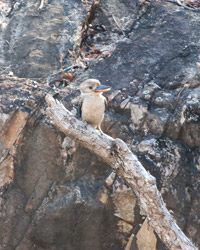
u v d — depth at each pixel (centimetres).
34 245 1103
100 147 836
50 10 1494
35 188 1105
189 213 1073
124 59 1284
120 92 1159
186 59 1276
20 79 1227
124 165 812
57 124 866
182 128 1111
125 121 1120
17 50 1392
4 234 1103
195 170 1088
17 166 1118
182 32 1380
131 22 1473
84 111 955
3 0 1566
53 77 1284
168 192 1073
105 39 1435
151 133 1113
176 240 800
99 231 1091
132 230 1078
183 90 1175
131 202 1068
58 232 1090
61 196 1086
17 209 1102
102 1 1554
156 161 1081
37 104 1136
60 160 1103
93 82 941
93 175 1103
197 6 1516
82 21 1449
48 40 1405
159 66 1252
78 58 1354
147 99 1149
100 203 1078
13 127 1127
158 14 1473
